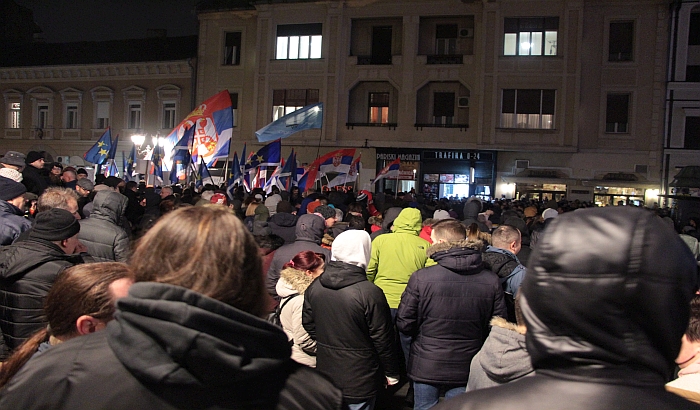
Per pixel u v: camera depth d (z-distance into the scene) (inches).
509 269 181.9
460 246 157.6
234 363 48.4
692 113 918.4
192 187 453.1
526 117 954.1
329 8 1019.9
